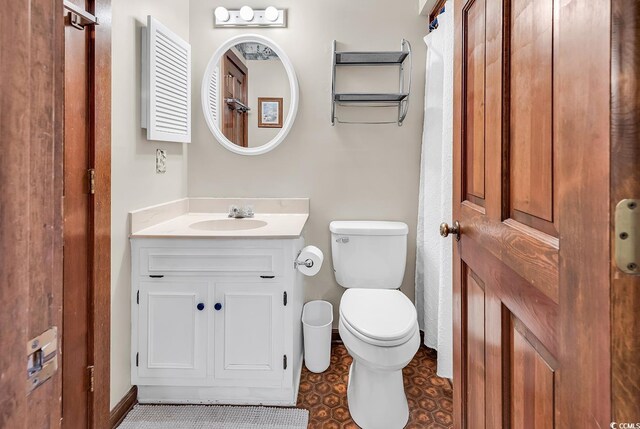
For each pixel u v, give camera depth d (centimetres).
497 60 79
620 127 40
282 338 172
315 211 234
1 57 32
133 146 173
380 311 169
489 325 85
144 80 179
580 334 47
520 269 68
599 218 43
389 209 233
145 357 173
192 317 171
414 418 165
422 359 217
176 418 165
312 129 232
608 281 41
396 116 230
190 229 183
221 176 234
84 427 139
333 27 229
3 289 33
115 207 160
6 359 33
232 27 230
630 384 40
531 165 65
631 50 39
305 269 178
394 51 223
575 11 48
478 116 94
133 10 172
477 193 95
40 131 37
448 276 187
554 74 56
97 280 143
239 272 171
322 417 166
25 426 35
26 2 35
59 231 40
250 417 166
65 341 129
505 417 76
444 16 197
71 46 129
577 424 48
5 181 33
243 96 229
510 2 74
